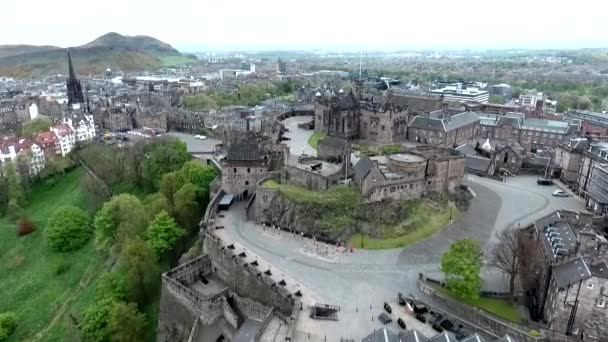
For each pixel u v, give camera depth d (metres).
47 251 156.62
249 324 95.69
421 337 70.69
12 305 137.88
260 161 144.75
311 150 169.50
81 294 130.62
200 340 97.88
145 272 116.94
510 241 104.94
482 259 108.00
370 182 124.12
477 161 175.75
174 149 189.38
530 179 171.75
